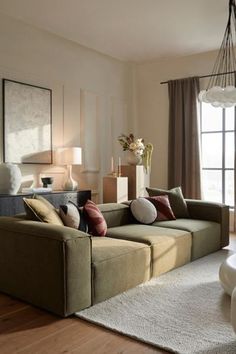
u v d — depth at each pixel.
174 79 6.56
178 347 2.17
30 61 5.08
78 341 2.27
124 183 5.59
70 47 5.68
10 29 4.80
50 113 5.37
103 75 6.32
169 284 3.27
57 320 2.57
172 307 2.76
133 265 3.14
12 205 4.32
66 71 5.63
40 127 5.22
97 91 6.20
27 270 2.83
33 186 5.17
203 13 4.57
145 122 7.00
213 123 6.30
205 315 2.62
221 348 2.16
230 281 2.85
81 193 5.28
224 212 4.68
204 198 6.41
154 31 5.21
